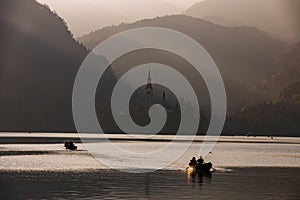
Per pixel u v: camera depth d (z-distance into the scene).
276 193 96.50
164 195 91.56
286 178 124.06
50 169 135.38
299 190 101.06
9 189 96.19
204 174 132.75
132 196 89.56
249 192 97.50
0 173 122.94
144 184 107.44
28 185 101.94
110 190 96.75
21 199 85.25
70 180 111.19
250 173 137.88
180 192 96.00
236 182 114.12
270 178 123.62
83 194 91.00
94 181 110.62
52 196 88.31
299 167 164.75
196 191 97.81
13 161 158.00
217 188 102.81
